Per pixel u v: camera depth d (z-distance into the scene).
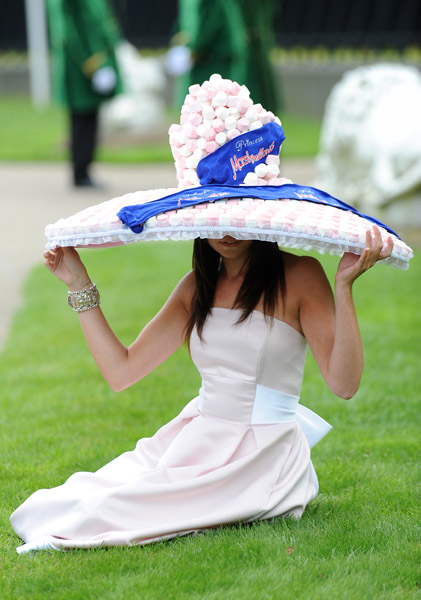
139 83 29.67
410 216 16.14
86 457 7.57
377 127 16.39
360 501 6.54
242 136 5.72
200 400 6.17
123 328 11.37
